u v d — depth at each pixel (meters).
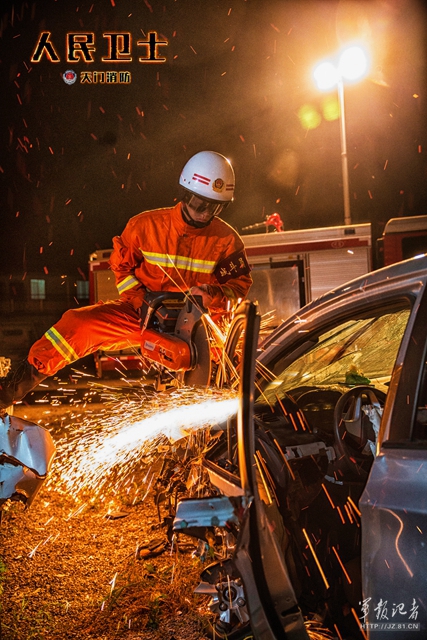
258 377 3.07
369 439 2.85
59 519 5.09
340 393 3.51
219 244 4.29
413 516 1.95
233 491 2.40
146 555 4.14
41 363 3.95
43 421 9.80
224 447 3.03
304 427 3.11
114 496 5.59
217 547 3.18
